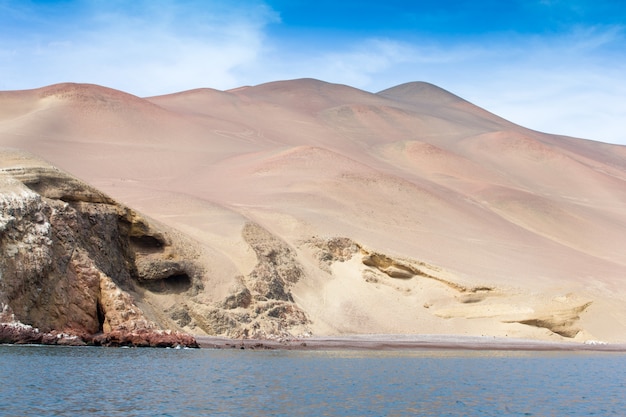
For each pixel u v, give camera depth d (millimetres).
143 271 53156
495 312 67750
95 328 45562
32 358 35781
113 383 30047
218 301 54844
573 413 28891
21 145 107875
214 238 64062
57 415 23625
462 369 42375
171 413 25094
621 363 50406
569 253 103500
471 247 91562
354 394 30812
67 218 47781
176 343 46438
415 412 27609
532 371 42906
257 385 31828
